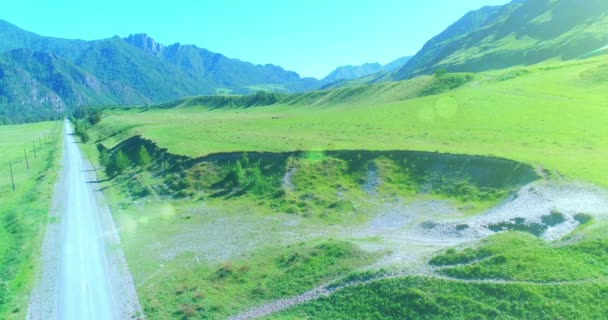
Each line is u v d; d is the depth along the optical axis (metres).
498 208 48.97
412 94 151.00
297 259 42.19
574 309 26.97
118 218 64.25
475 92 119.88
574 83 111.12
